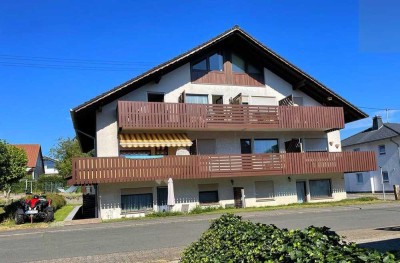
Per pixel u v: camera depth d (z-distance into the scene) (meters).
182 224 19.97
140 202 26.69
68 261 11.42
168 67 28.09
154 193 27.00
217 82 30.23
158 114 26.23
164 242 14.30
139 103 25.86
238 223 8.02
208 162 27.19
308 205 28.56
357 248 4.72
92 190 38.66
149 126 25.91
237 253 6.53
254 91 31.23
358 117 33.62
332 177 32.69
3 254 12.96
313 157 30.38
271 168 28.89
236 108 28.52
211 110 27.77
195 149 28.06
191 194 28.05
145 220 22.86
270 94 31.73
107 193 25.92
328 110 31.14
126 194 26.39
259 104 31.25
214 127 27.70
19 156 30.11
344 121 33.62
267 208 27.33
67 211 33.00
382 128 52.09
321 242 5.14
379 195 42.12
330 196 32.50
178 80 29.06
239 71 31.20
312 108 30.73
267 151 31.11
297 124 30.08
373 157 32.31
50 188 61.47
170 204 24.80
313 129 31.61
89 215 31.36
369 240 12.67
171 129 27.30
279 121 29.56
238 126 28.36
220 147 29.56
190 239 14.72
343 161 31.25
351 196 40.41
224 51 30.84
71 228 19.83
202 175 26.89
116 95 27.22
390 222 17.58
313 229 5.68
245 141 30.64
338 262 4.43
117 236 16.38
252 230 6.96
